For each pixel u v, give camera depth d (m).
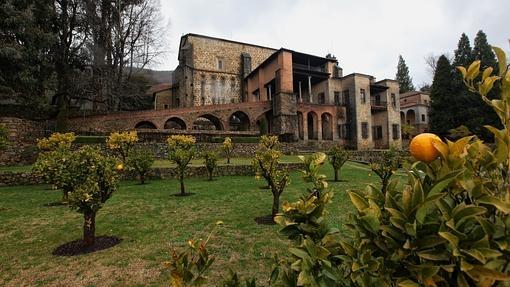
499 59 1.06
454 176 0.92
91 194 5.52
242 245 5.51
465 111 31.53
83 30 30.05
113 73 31.36
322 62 38.53
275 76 33.66
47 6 23.44
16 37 20.27
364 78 37.06
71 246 5.73
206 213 7.98
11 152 17.81
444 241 0.91
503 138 0.99
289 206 1.57
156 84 56.44
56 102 26.92
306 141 31.89
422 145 1.05
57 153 6.35
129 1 31.95
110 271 4.60
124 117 27.06
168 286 4.07
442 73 34.72
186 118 30.23
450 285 0.98
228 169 16.23
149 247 5.56
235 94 43.41
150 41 35.22
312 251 1.26
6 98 20.22
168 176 15.34
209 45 42.50
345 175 15.45
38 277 4.49
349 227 1.22
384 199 1.18
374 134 40.00
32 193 11.41
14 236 6.42
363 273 1.08
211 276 4.29
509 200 0.95
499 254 0.82
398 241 1.02
